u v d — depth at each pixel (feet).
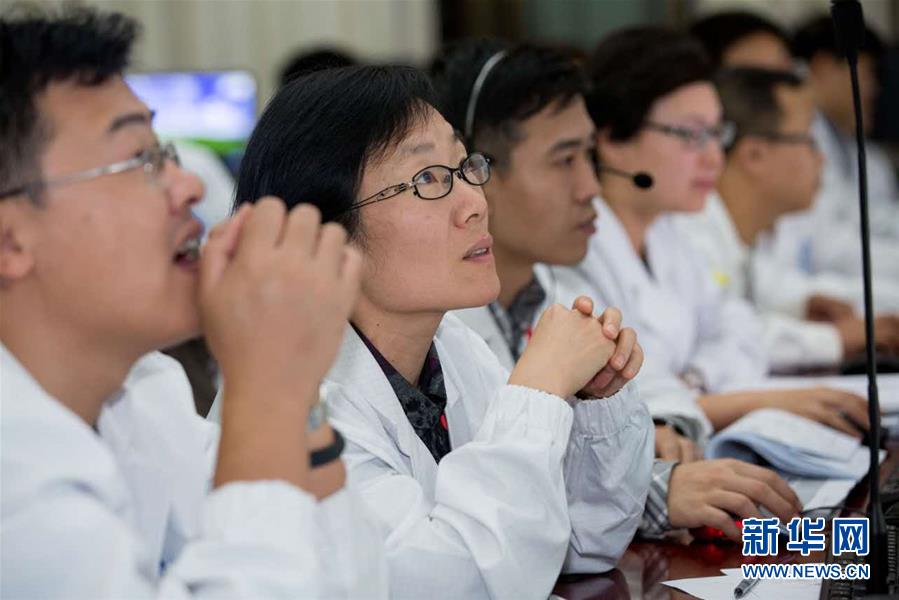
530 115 7.37
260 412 3.87
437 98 5.41
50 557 3.64
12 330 3.94
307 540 3.77
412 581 4.70
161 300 3.92
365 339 5.40
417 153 5.20
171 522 4.69
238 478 3.83
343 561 4.11
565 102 7.43
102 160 3.84
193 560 3.72
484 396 5.96
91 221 3.82
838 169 17.11
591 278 8.93
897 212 17.12
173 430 4.71
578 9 21.24
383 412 5.30
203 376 7.45
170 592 3.67
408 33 19.33
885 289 13.67
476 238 5.29
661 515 5.98
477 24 20.58
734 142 12.26
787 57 13.47
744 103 12.25
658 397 7.95
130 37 3.98
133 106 3.96
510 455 4.86
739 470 6.10
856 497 6.44
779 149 12.25
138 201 3.88
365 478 5.04
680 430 7.52
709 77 9.36
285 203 5.16
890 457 7.21
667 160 9.17
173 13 17.48
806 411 7.91
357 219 5.18
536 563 4.83
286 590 3.69
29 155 3.77
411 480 5.05
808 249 14.71
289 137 5.17
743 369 9.86
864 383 8.93
